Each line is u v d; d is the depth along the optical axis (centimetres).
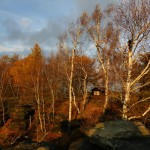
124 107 1994
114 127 1294
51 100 5659
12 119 5028
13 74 6638
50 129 4369
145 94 2772
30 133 4484
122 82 2022
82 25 4172
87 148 1275
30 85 5609
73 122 4369
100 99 5178
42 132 4259
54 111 5147
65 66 4581
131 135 1244
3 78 6525
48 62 6141
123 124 1328
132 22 2017
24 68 5938
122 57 2070
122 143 1155
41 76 5588
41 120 4781
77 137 1566
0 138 4069
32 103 5456
